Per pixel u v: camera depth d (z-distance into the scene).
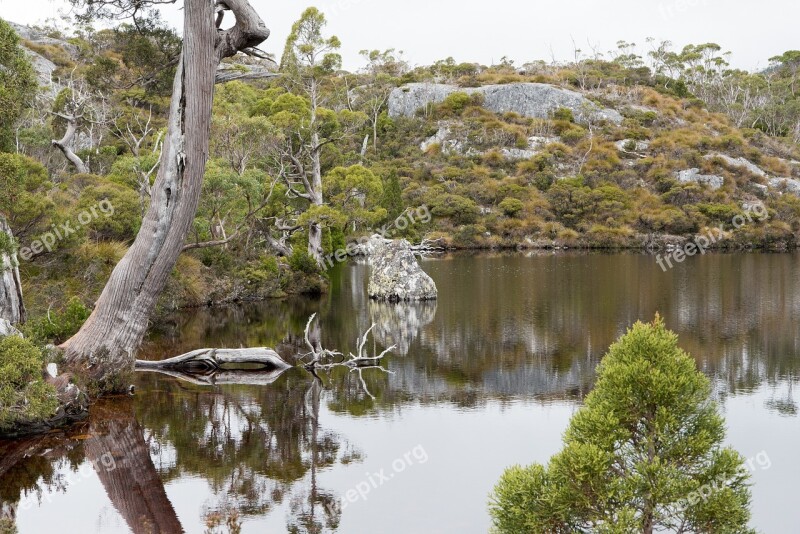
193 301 28.81
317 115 37.81
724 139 85.19
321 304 30.22
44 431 12.59
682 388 7.18
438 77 110.56
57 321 17.31
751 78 121.31
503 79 105.25
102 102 44.31
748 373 17.06
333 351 19.92
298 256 34.34
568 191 71.06
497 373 17.33
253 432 12.60
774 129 106.75
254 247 35.34
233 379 16.78
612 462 7.05
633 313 26.61
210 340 21.53
